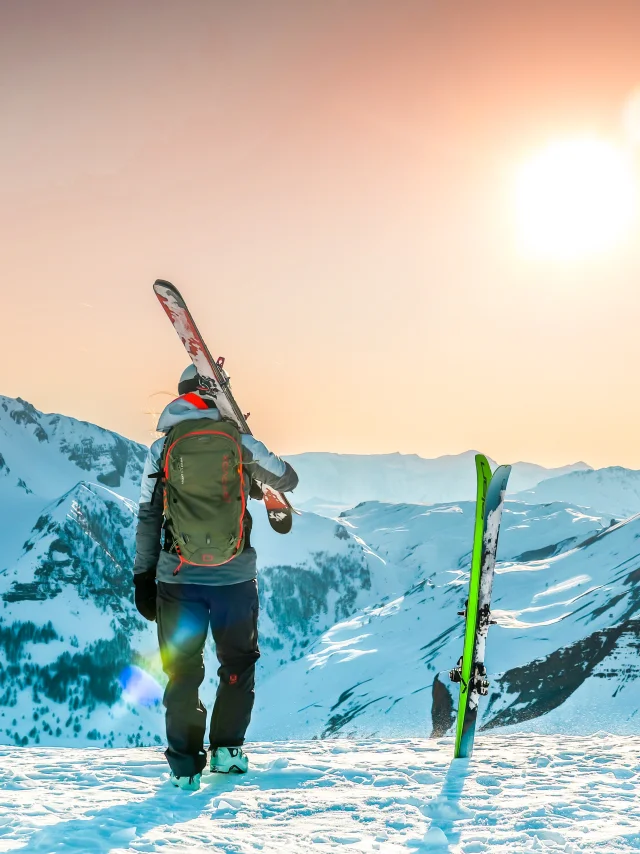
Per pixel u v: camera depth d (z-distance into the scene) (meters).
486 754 5.23
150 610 4.61
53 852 2.93
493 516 5.16
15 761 5.02
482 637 5.13
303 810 3.70
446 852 3.01
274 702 185.00
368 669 188.00
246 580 4.48
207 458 4.21
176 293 5.58
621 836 3.13
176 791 4.17
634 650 121.38
